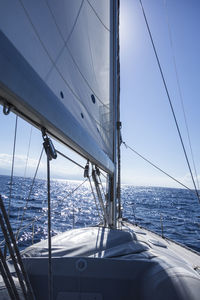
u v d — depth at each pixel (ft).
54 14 4.69
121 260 4.89
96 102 7.61
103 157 7.16
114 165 9.34
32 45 3.86
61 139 4.20
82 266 4.81
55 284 4.64
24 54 3.59
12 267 4.75
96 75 7.62
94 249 5.79
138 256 5.36
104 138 8.27
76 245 5.98
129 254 5.57
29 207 57.47
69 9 5.52
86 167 6.44
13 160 3.75
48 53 4.41
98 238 6.52
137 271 4.74
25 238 29.76
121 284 4.62
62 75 5.06
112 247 6.06
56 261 4.90
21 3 3.51
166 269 4.44
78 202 99.19
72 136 4.23
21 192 91.66
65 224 44.50
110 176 9.67
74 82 5.79
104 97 8.42
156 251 6.40
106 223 8.61
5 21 3.12
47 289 4.64
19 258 2.57
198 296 3.64
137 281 4.61
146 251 5.89
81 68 6.31
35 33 3.96
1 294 3.46
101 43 8.13
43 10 4.25
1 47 2.19
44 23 4.29
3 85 2.23
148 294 4.04
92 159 6.16
